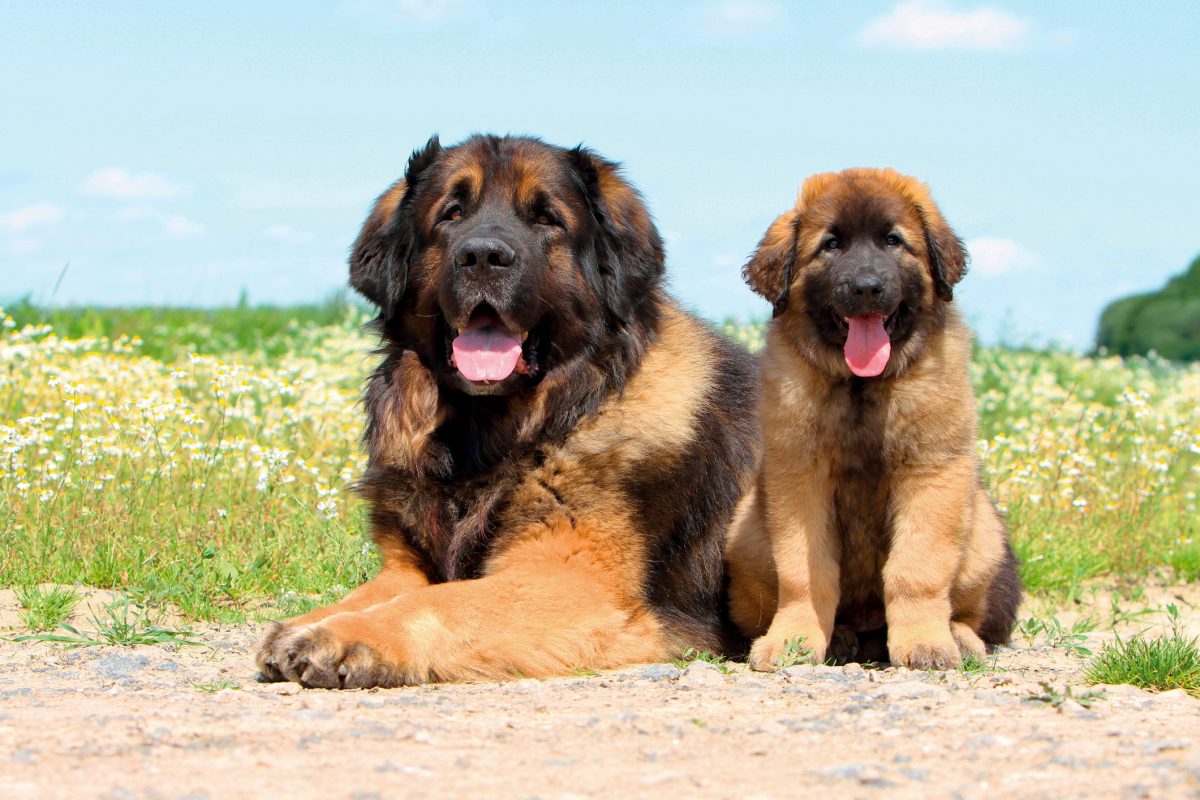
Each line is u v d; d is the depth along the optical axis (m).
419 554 6.53
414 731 4.07
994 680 5.34
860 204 6.27
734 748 3.86
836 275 6.04
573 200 6.34
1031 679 5.48
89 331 17.45
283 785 3.30
